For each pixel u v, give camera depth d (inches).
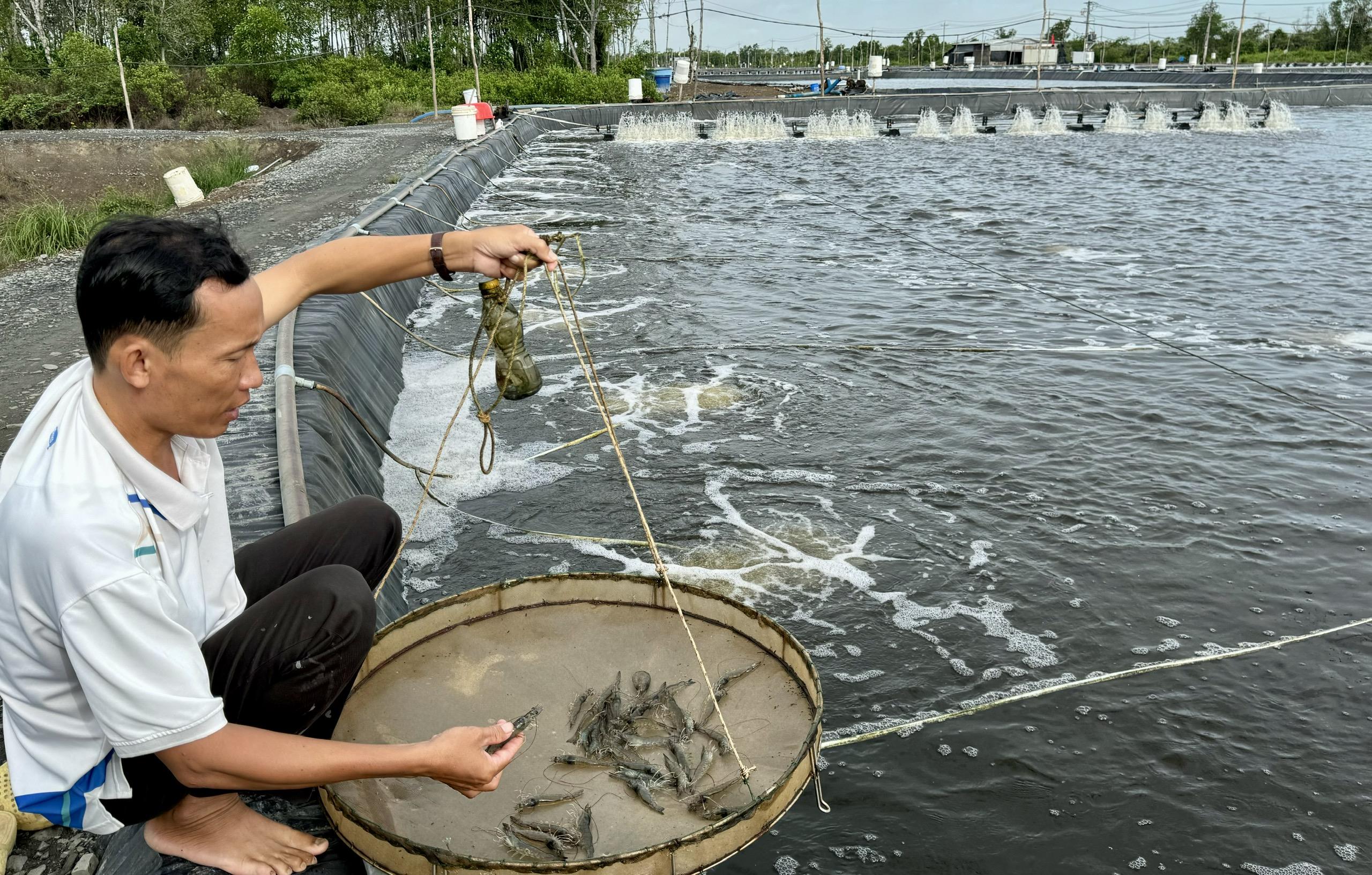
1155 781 151.5
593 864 72.7
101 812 75.4
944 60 4429.1
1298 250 526.3
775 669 104.7
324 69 1499.8
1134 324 394.3
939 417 298.4
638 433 287.4
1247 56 4074.8
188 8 1727.4
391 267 100.9
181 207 637.3
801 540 227.1
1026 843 139.6
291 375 218.4
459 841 84.7
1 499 68.1
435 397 313.7
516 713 99.5
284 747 70.4
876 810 145.1
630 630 112.7
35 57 1323.8
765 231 602.5
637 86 1509.6
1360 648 184.2
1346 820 143.9
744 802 88.0
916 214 666.2
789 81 3179.1
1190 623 193.3
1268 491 248.2
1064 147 1138.7
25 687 70.2
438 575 212.7
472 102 1176.2
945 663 181.3
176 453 76.6
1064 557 218.1
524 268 104.5
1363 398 311.4
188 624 77.1
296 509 161.3
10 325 337.1
